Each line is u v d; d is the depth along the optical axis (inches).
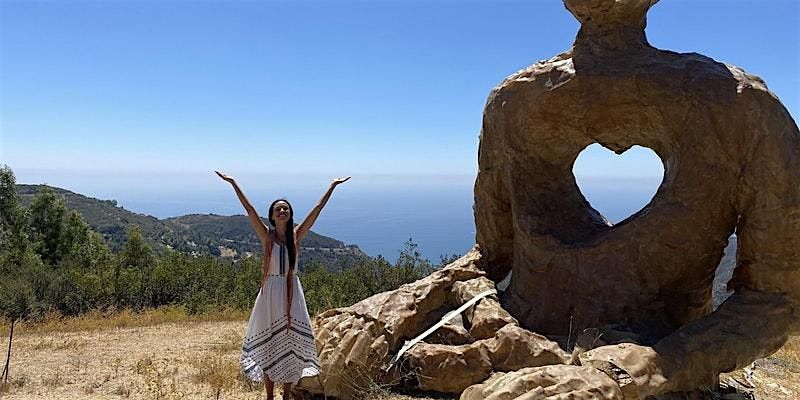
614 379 203.3
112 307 767.1
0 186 1401.3
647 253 263.0
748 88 249.0
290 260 238.2
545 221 300.2
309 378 271.1
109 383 330.3
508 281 327.0
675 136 264.5
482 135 333.7
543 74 297.3
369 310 291.0
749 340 232.8
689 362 219.8
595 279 269.9
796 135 249.1
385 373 271.4
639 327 255.0
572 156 315.3
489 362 255.4
